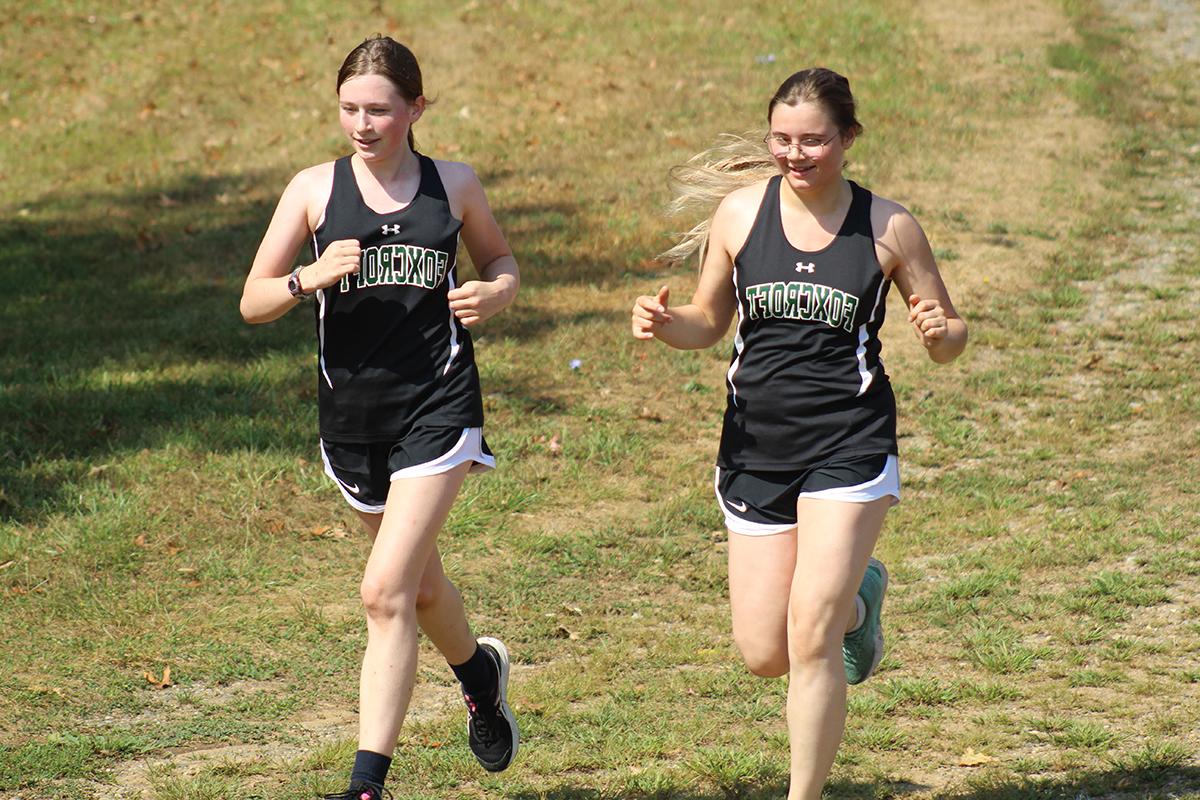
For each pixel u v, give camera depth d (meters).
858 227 14.29
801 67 62.25
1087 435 31.11
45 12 68.81
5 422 30.83
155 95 61.31
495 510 27.52
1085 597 22.89
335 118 59.00
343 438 15.12
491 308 14.66
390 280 14.62
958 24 68.12
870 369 14.37
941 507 27.50
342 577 24.67
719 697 19.92
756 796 16.30
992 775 16.44
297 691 20.41
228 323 38.78
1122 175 50.69
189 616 22.92
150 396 32.72
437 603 15.61
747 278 14.49
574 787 16.84
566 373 34.94
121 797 16.70
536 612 23.36
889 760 17.33
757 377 14.50
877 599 15.93
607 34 66.56
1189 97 59.53
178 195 51.81
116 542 25.20
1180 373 34.47
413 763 17.53
